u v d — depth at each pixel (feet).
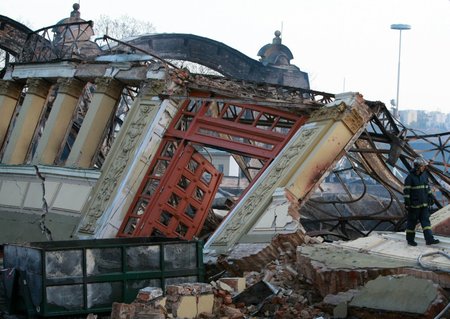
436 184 96.17
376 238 60.34
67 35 165.78
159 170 100.07
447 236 61.11
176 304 48.55
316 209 102.63
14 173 102.12
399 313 42.57
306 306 49.73
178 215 86.99
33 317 53.47
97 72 102.78
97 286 54.60
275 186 77.51
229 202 106.93
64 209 93.91
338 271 48.98
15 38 141.28
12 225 99.35
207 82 93.45
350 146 80.69
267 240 72.64
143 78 96.84
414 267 48.49
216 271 69.21
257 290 52.90
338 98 82.07
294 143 81.71
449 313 41.42
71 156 99.76
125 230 89.10
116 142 94.38
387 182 96.48
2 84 117.91
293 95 87.25
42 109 113.60
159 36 185.16
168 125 92.89
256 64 195.00
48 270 52.75
